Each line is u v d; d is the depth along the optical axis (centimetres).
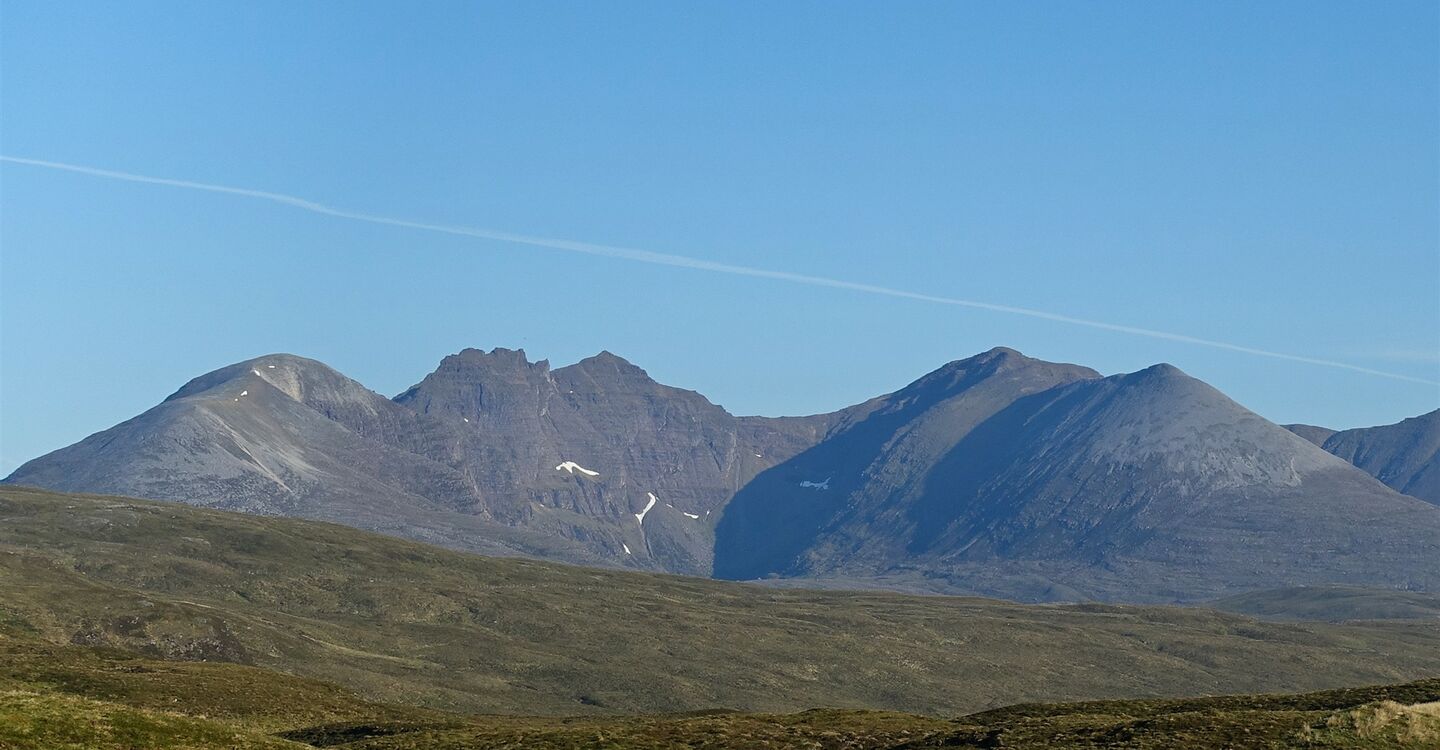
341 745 14050
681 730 14000
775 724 14838
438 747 13412
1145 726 11700
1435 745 10238
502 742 13475
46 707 9644
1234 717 11644
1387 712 10638
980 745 12094
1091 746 11331
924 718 15638
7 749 8838
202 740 9781
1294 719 11319
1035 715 14988
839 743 13125
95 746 9212
